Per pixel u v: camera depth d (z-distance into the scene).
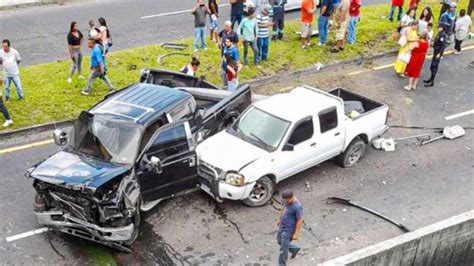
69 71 16.77
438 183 12.88
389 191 12.54
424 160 13.72
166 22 20.95
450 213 11.89
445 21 19.38
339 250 10.74
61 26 20.34
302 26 18.69
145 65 17.17
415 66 16.69
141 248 10.66
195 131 12.40
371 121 13.34
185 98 12.27
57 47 18.58
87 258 10.36
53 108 14.88
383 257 9.66
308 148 12.27
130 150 10.88
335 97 12.96
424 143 14.38
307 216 11.64
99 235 10.10
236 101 13.73
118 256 10.46
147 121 11.27
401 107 16.14
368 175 13.09
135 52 17.94
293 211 9.50
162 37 19.50
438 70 18.50
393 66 18.53
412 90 17.11
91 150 11.01
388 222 11.56
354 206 11.99
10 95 15.31
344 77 17.70
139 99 12.04
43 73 16.56
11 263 10.15
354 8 18.77
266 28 17.38
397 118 15.55
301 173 13.06
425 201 12.25
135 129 11.10
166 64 17.22
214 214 11.62
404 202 12.19
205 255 10.54
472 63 19.06
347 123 12.92
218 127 13.31
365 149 14.07
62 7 22.27
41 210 10.54
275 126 12.10
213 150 11.92
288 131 11.95
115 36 19.45
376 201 12.18
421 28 17.91
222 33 15.73
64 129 14.22
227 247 10.75
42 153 13.37
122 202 10.12
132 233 10.49
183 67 16.03
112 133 11.12
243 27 16.88
